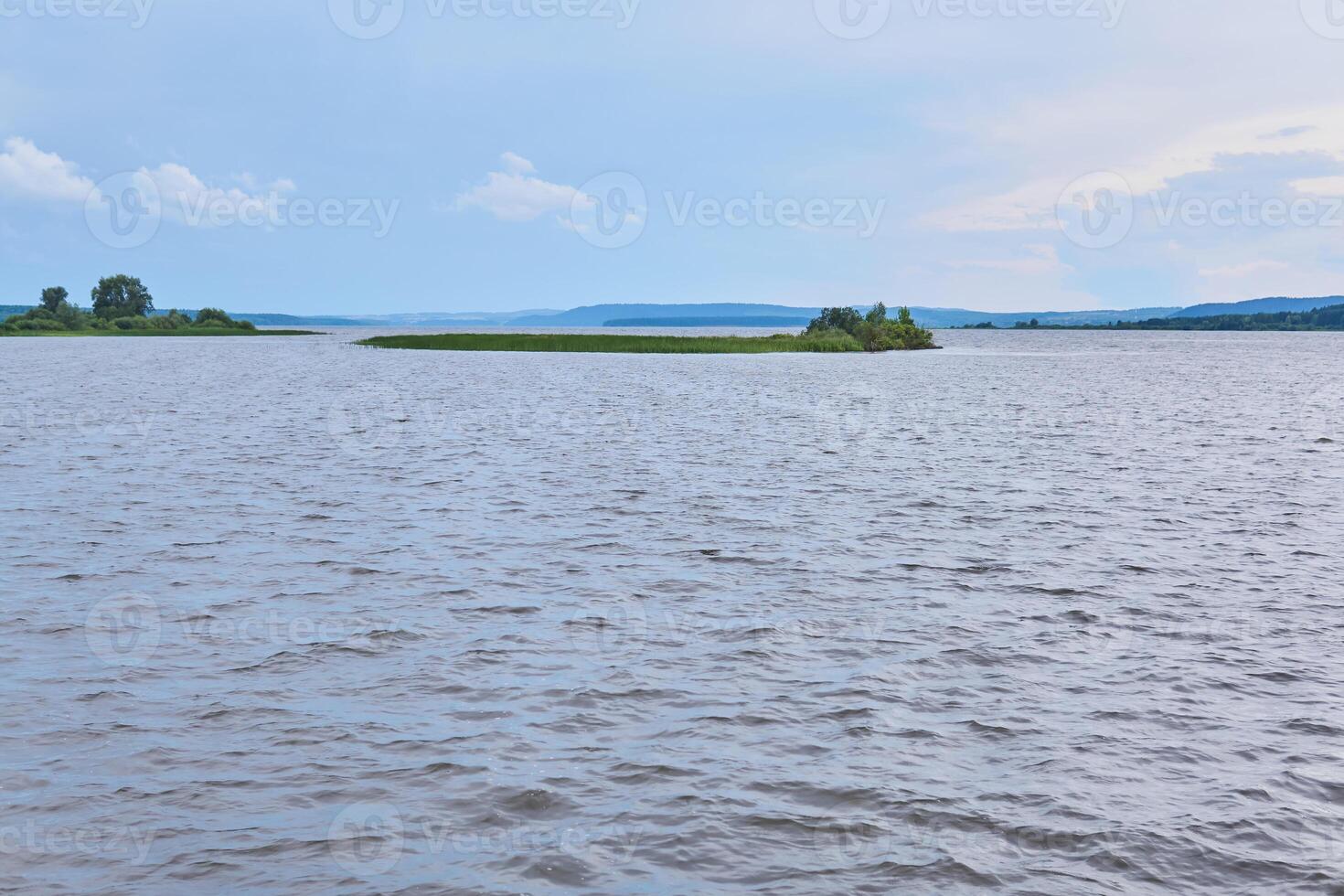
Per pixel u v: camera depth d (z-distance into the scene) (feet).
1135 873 32.12
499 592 63.10
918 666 50.31
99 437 145.79
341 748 40.29
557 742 40.98
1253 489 104.63
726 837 33.99
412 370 357.00
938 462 124.47
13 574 66.44
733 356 494.18
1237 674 49.67
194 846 33.01
